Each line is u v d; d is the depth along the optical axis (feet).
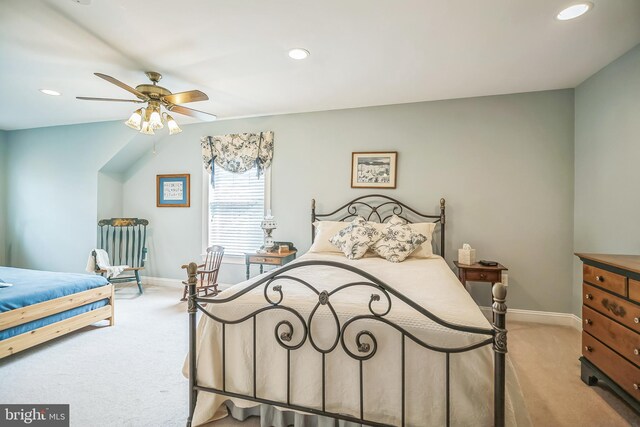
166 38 6.87
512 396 4.07
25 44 7.10
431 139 11.03
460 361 4.15
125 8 5.79
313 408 4.71
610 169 8.05
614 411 5.70
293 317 4.90
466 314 4.58
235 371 5.16
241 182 13.62
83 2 5.59
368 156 11.68
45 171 15.06
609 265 5.70
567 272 9.87
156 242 14.74
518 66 8.24
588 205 8.99
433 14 5.98
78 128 14.44
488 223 10.52
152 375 6.88
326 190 12.23
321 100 11.03
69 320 8.57
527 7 5.75
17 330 7.40
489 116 10.48
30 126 14.87
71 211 14.62
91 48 7.30
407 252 9.23
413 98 10.78
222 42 7.05
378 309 4.71
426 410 4.23
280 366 4.93
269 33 6.68
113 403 5.89
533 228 10.14
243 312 5.19
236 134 13.28
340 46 7.23
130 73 8.65
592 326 6.30
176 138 14.33
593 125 8.75
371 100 11.01
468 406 4.07
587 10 5.83
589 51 7.41
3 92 10.22
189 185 14.15
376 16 6.06
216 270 12.39
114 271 12.68
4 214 15.74
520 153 10.22
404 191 11.31
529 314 10.21
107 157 13.97
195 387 5.22
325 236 10.80
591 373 6.35
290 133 12.66
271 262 11.60
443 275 7.33
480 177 10.58
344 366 4.61
